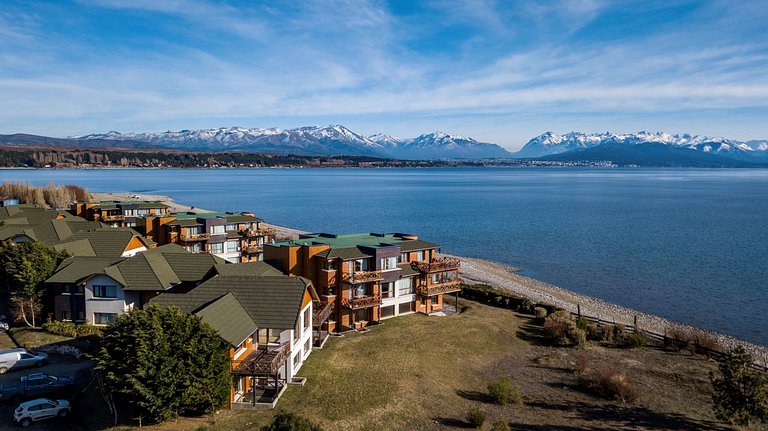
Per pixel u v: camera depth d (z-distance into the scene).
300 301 43.16
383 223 172.25
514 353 54.31
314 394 39.81
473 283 86.94
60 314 54.16
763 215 191.50
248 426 33.88
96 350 43.22
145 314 34.16
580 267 105.81
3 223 84.75
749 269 102.44
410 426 36.16
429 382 43.84
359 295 60.16
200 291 43.66
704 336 57.84
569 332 57.97
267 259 61.75
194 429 33.12
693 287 89.31
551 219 182.38
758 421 39.72
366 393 40.34
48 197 160.88
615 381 44.38
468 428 36.47
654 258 114.19
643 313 74.88
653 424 39.25
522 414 39.94
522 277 96.50
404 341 54.06
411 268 66.12
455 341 55.12
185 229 84.56
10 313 57.22
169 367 32.75
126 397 33.25
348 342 53.75
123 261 55.53
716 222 172.12
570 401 43.00
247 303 42.78
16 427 34.06
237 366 36.91
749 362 38.59
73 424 34.66
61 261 58.56
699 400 43.91
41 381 38.34
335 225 167.25
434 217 189.00
